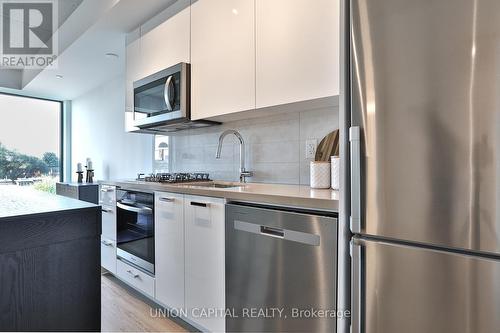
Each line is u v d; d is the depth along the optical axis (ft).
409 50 3.00
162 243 6.58
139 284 7.34
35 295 3.14
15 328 3.02
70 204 3.75
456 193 2.74
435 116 2.84
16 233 3.04
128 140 12.10
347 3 3.63
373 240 3.30
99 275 3.57
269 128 7.06
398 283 3.12
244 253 4.77
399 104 3.06
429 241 2.89
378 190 3.19
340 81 3.67
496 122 2.54
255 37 5.72
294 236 4.10
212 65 6.58
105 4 7.86
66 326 3.32
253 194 4.68
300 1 5.06
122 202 8.06
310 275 3.94
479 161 2.62
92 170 13.28
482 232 2.61
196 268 5.72
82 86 13.92
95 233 3.55
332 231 3.73
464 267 2.74
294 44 5.12
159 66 7.90
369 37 3.28
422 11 2.92
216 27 6.48
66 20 9.71
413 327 3.03
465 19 2.69
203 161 8.85
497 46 2.53
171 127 8.84
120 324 6.31
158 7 7.64
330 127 6.02
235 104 6.12
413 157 2.97
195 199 5.74
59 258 3.30
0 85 13.58
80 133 15.65
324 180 5.41
